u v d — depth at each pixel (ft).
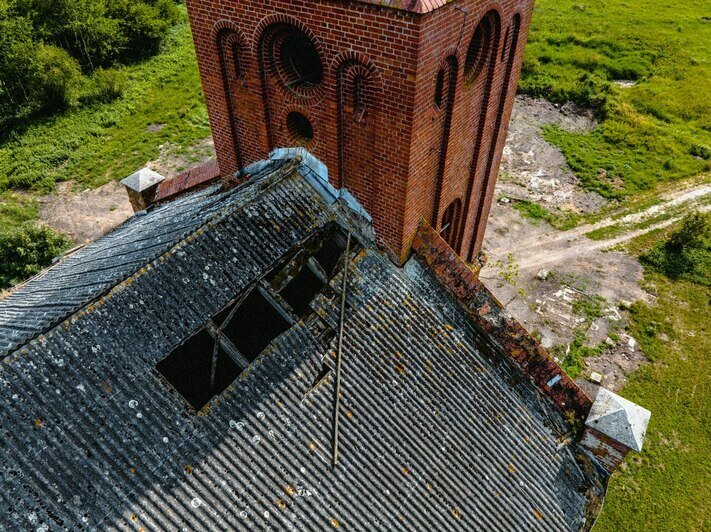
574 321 64.64
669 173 90.38
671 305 67.26
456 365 35.14
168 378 27.68
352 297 33.88
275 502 26.48
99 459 23.49
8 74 99.96
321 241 34.45
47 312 28.86
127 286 27.17
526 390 36.78
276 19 29.27
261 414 28.09
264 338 31.22
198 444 26.02
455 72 31.04
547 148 96.73
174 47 133.69
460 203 46.52
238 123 37.91
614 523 46.93
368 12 25.55
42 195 84.84
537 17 148.15
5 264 67.87
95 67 120.98
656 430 54.03
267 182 33.65
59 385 23.86
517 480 33.45
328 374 30.99
